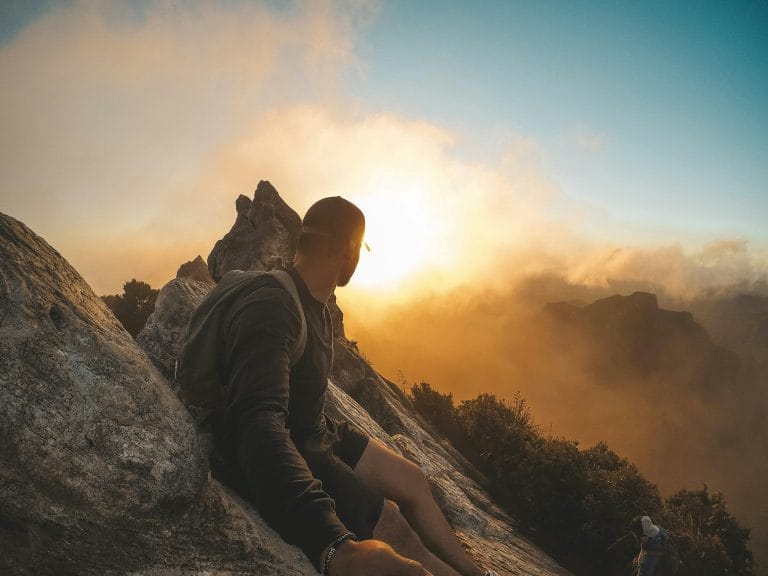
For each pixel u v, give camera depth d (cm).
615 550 991
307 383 210
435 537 241
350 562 141
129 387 170
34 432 147
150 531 156
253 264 925
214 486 185
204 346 198
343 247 211
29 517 136
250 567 168
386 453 248
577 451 1175
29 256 180
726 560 1102
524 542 895
